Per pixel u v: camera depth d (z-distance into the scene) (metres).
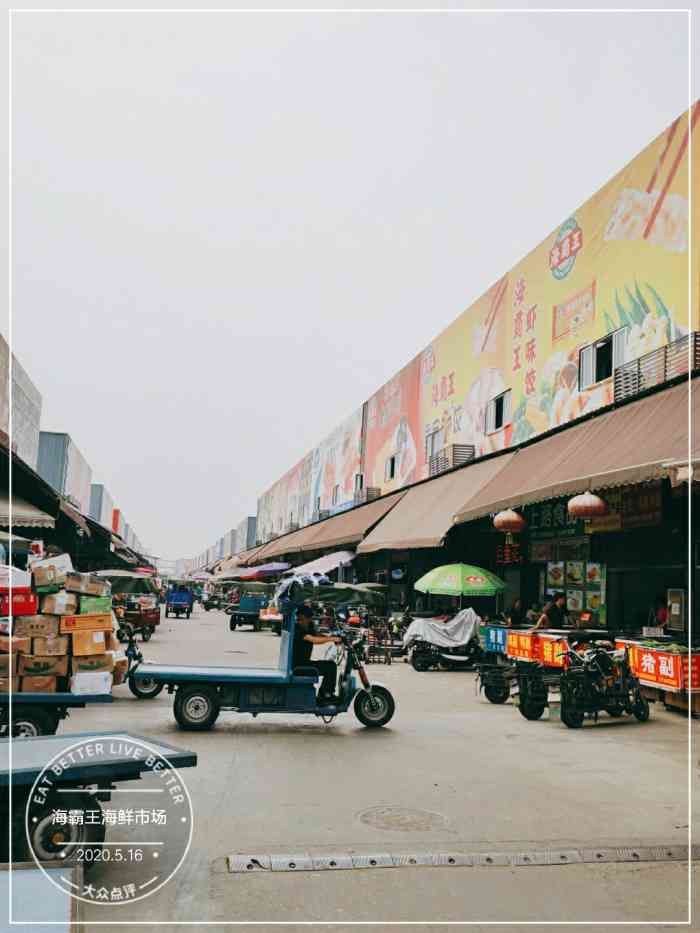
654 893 5.24
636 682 12.20
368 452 39.31
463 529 23.55
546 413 19.89
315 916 4.71
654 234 15.75
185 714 10.68
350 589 11.68
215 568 108.44
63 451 44.78
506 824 6.61
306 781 7.95
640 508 15.30
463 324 26.20
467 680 17.86
